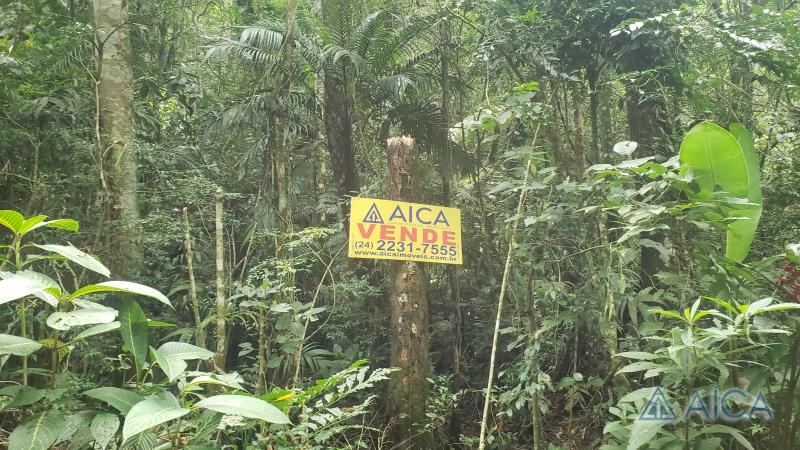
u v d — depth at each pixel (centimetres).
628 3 504
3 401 235
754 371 255
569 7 522
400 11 695
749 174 318
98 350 338
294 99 641
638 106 521
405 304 421
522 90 406
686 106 549
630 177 325
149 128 593
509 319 521
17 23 464
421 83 660
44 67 447
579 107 608
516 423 477
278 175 515
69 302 199
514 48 529
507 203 511
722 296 293
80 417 194
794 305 213
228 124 609
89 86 493
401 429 405
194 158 649
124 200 440
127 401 190
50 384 208
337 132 626
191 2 787
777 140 502
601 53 530
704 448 241
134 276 426
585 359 473
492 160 614
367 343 542
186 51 839
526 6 543
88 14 528
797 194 470
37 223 201
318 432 314
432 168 662
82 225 423
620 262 343
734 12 650
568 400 431
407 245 409
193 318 523
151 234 453
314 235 451
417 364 417
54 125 438
